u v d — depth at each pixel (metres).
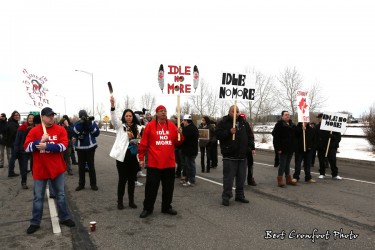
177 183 8.77
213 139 11.01
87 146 7.83
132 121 6.25
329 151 9.30
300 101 8.67
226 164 6.42
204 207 6.29
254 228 5.05
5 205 6.56
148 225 5.21
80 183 7.94
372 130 16.59
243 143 6.41
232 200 6.87
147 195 5.68
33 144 4.80
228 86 6.92
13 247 4.37
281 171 8.20
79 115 7.76
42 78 6.08
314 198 7.00
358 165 12.35
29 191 7.87
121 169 6.09
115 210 6.11
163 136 5.66
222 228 5.05
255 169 11.34
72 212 5.98
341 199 6.91
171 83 6.58
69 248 4.32
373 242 4.50
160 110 5.63
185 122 8.23
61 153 5.12
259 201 6.75
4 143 10.79
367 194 7.38
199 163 12.96
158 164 5.60
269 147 19.16
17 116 10.14
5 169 11.57
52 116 4.93
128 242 4.50
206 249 4.25
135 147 6.03
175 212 5.80
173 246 4.35
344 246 4.36
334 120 9.28
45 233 4.89
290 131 8.09
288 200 6.83
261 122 31.50
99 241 4.55
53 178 4.97
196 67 6.83
